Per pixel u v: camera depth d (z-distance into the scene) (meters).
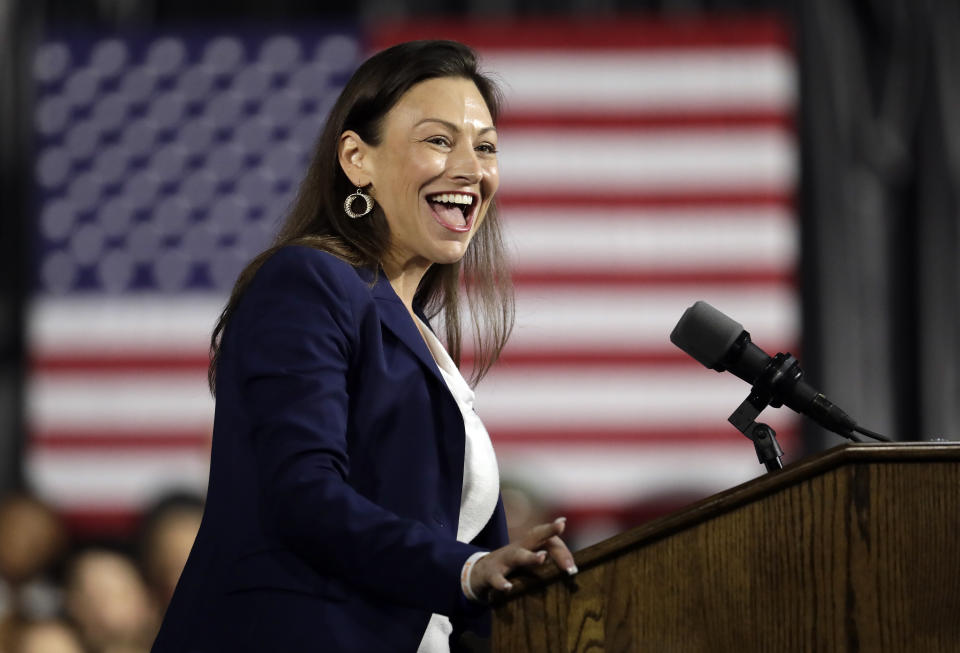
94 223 19.72
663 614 5.01
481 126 6.55
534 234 19.16
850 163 19.61
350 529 5.21
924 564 4.89
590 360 18.84
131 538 18.91
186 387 19.45
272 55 19.86
